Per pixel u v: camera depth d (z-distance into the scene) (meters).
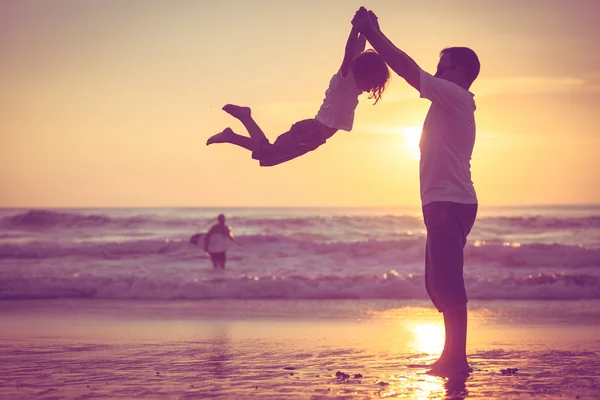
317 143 5.21
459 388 4.42
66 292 13.81
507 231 36.00
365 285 14.19
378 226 37.53
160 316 10.36
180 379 4.84
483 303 12.45
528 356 5.98
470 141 5.21
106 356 6.08
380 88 5.16
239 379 4.82
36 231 35.78
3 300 13.15
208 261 21.98
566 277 14.80
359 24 5.01
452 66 5.38
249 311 11.16
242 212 83.00
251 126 5.26
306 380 4.77
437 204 5.13
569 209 86.56
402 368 5.33
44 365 5.53
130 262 21.55
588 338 7.52
